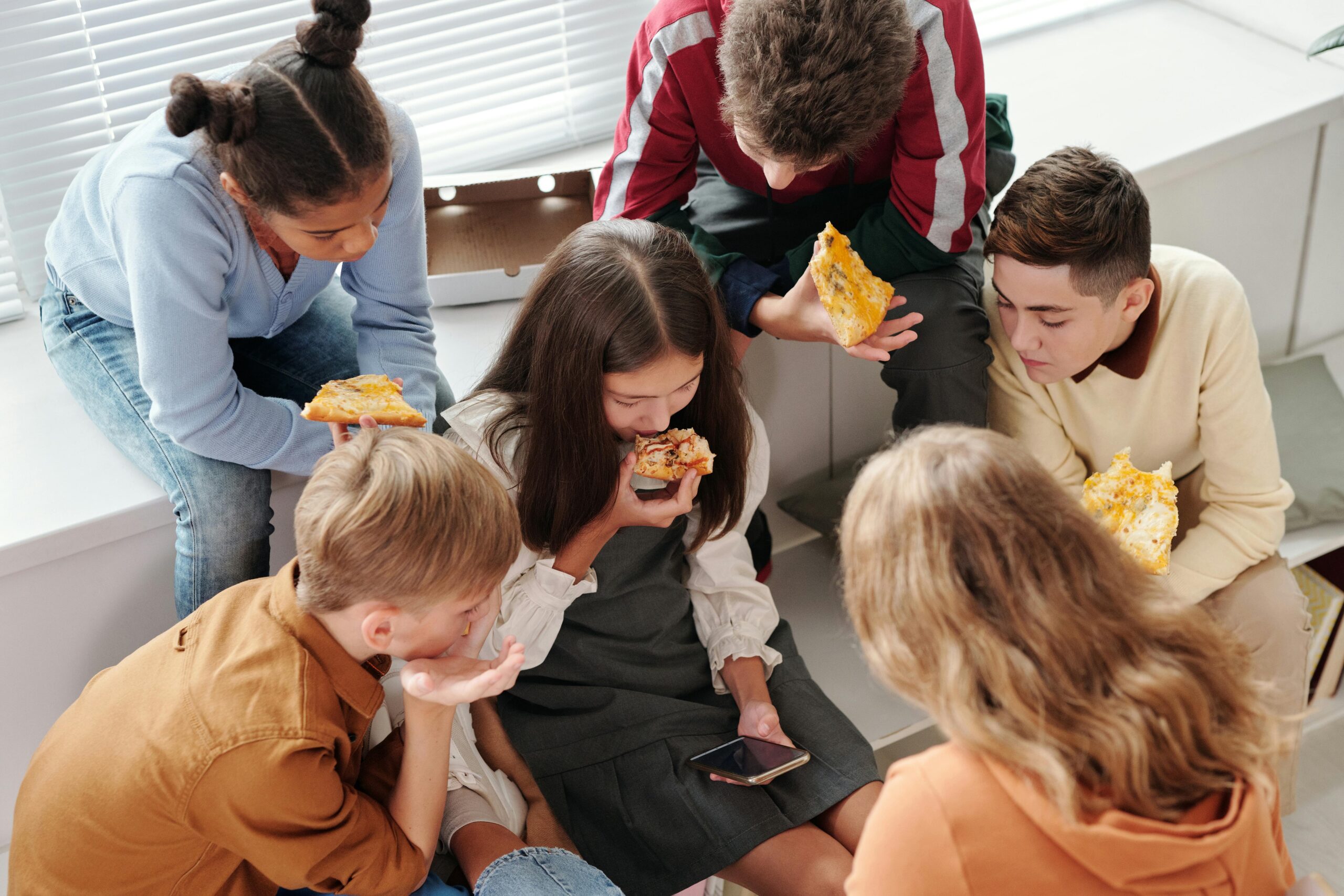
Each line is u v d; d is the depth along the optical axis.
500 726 1.54
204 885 1.21
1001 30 2.53
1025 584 0.84
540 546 1.45
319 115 1.23
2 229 1.92
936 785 0.88
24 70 1.84
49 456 1.63
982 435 0.91
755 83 1.34
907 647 0.88
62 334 1.63
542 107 2.26
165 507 1.56
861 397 2.10
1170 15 2.54
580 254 1.37
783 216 1.78
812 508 2.05
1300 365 2.18
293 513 1.64
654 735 1.49
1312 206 2.22
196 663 1.17
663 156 1.68
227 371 1.45
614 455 1.42
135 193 1.35
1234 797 0.85
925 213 1.62
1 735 1.61
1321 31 2.30
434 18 2.09
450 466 1.13
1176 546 1.79
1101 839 0.82
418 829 1.26
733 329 1.67
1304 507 1.89
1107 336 1.56
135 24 1.88
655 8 1.63
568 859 1.32
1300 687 1.70
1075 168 1.47
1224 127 2.09
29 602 1.54
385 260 1.59
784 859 1.37
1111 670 0.85
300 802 1.11
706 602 1.61
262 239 1.45
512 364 1.47
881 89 1.35
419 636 1.15
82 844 1.15
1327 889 0.90
